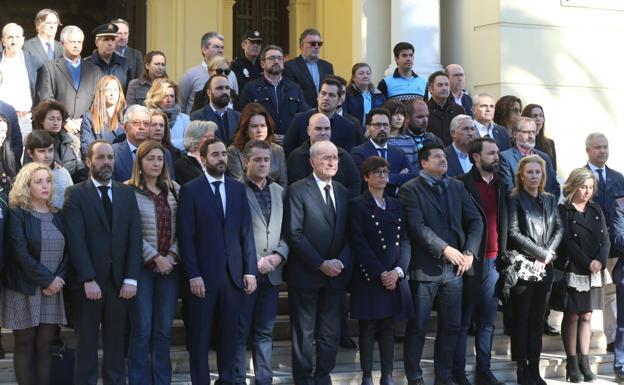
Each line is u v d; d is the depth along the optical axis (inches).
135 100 371.9
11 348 322.3
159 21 567.5
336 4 587.2
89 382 287.4
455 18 472.1
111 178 311.0
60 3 721.0
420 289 322.0
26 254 280.8
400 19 452.4
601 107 464.8
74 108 372.8
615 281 360.2
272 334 339.9
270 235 310.8
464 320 331.3
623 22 469.4
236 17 597.6
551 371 359.3
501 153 364.8
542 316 339.3
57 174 315.9
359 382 329.1
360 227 313.0
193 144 324.2
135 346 293.9
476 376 337.1
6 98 369.7
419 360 325.7
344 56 585.0
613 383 352.2
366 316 312.8
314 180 313.9
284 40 607.8
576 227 348.2
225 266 299.3
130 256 289.6
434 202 322.7
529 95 452.4
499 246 335.3
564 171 458.3
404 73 406.6
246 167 318.3
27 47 384.8
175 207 301.7
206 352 298.2
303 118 355.6
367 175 316.2
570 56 459.2
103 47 378.6
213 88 354.6
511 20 449.4
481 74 457.4
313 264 305.9
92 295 283.9
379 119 347.3
